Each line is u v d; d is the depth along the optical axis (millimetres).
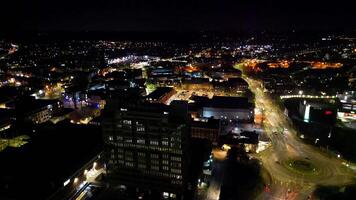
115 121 155125
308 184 163875
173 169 149750
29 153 172375
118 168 161625
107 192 155750
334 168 180625
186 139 150125
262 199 150125
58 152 175000
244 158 189125
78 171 157375
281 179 168875
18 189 139375
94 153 175750
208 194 156875
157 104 159000
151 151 151750
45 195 136375
